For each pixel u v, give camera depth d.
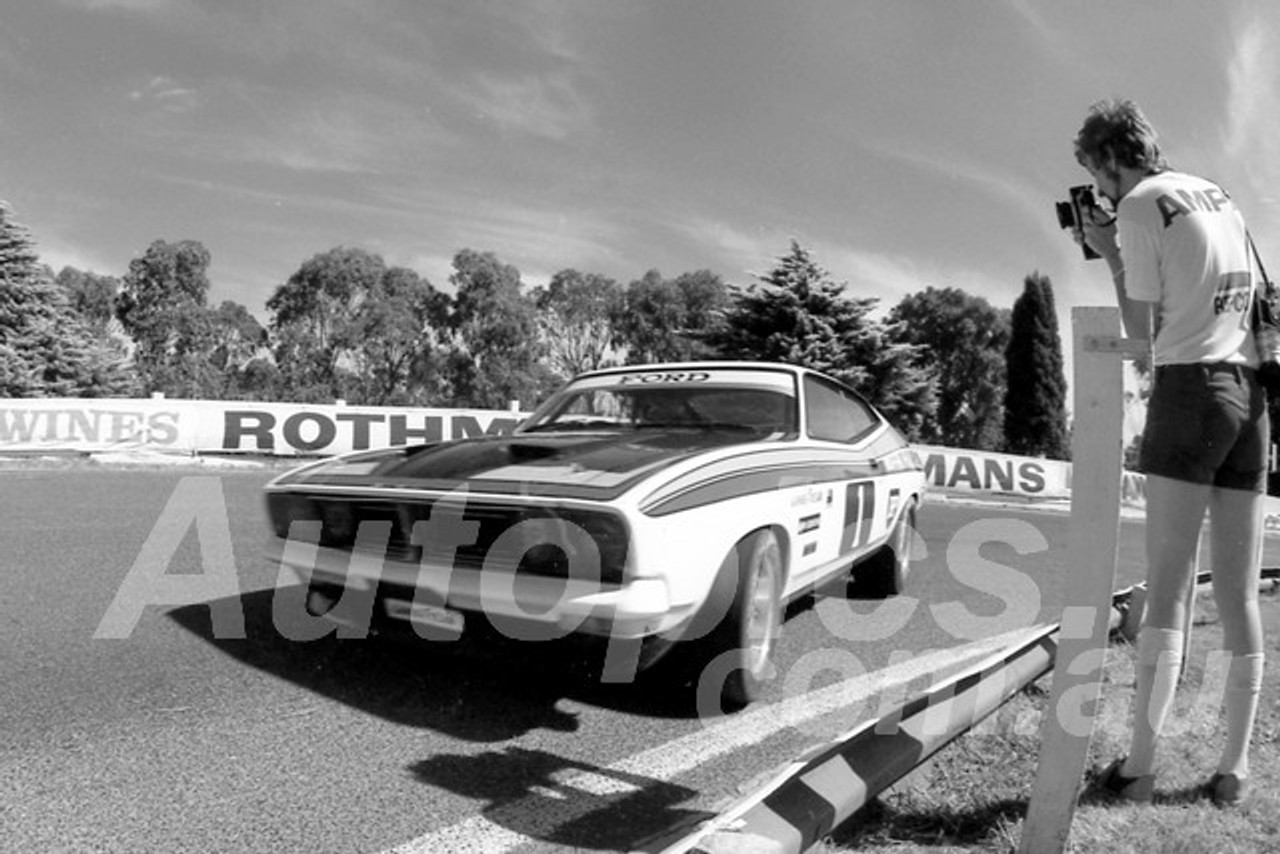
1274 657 3.84
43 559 4.76
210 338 50.28
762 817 1.77
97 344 34.28
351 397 50.69
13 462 11.49
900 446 5.17
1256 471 2.26
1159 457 2.24
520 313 52.41
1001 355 50.72
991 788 2.33
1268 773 2.45
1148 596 2.29
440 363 52.50
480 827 2.07
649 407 4.13
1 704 2.68
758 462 3.24
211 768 2.31
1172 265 2.19
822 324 26.34
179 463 12.59
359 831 2.02
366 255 50.91
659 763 2.52
